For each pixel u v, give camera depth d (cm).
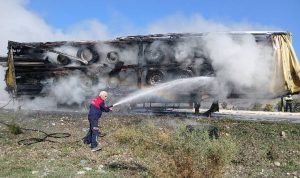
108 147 1198
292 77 1714
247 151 1169
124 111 1880
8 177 891
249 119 1681
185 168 871
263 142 1293
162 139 1188
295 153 1180
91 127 1138
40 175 910
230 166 1045
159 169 917
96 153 1129
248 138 1344
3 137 1314
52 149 1174
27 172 936
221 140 932
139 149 1157
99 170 969
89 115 1136
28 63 1975
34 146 1207
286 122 1593
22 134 1367
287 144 1276
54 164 1011
